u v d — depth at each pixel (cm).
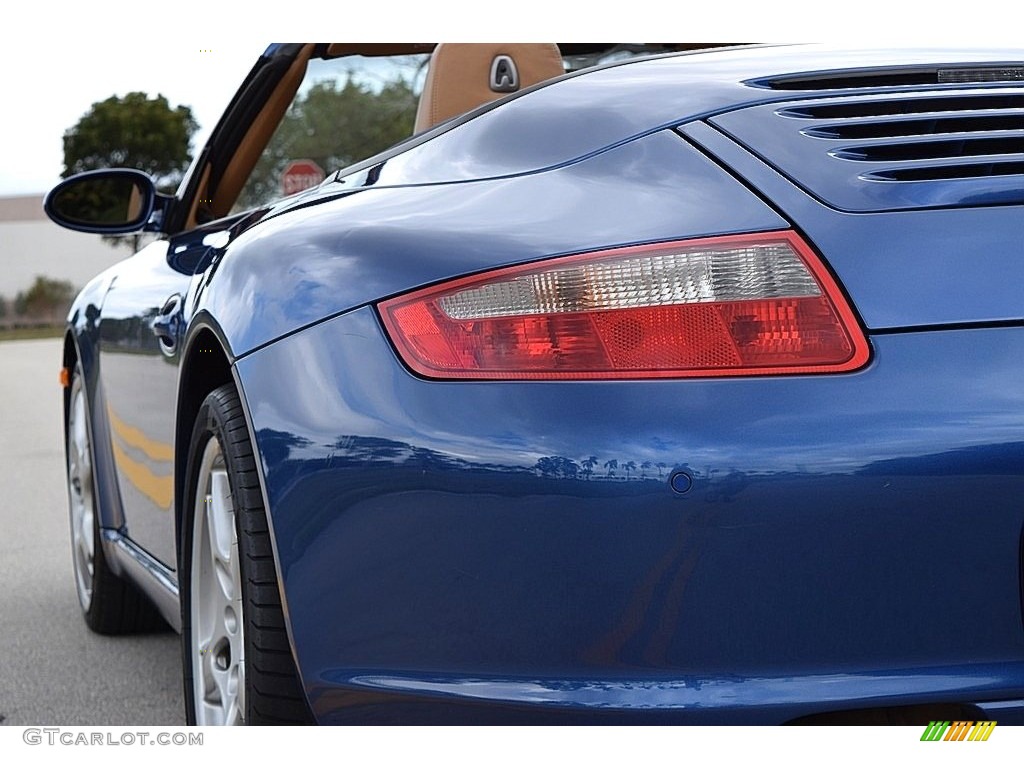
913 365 140
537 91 189
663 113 169
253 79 272
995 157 157
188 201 306
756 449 138
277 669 169
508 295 148
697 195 154
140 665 305
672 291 145
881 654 141
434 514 146
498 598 145
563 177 164
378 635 152
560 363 144
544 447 142
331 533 152
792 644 141
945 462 138
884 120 164
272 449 157
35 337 3447
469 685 148
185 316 217
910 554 139
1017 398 139
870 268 145
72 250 4466
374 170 196
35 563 421
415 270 154
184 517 214
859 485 138
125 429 283
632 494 140
